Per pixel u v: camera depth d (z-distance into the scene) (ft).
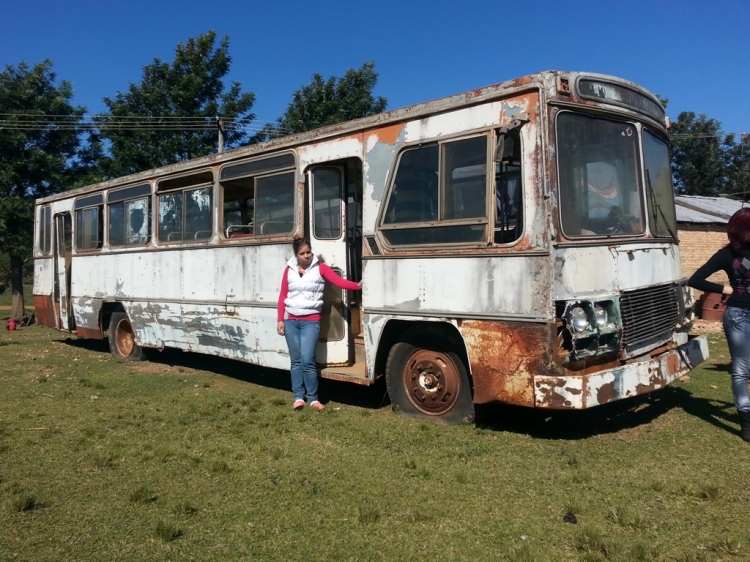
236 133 64.23
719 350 33.42
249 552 11.25
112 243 34.71
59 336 48.29
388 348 20.77
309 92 65.26
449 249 18.12
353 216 24.79
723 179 116.06
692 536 11.50
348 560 10.87
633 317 17.72
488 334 17.13
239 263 25.77
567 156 16.75
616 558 10.61
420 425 19.01
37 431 19.47
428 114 18.85
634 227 18.70
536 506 13.01
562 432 18.19
